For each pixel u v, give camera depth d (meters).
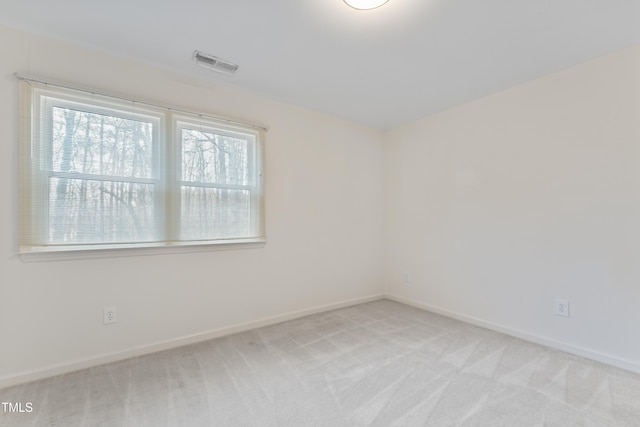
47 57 1.93
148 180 2.27
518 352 2.26
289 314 3.00
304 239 3.14
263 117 2.87
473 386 1.79
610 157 2.09
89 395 1.69
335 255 3.40
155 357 2.17
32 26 1.83
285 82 2.58
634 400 1.65
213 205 2.56
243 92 2.74
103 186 2.09
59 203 1.94
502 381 1.85
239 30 1.88
